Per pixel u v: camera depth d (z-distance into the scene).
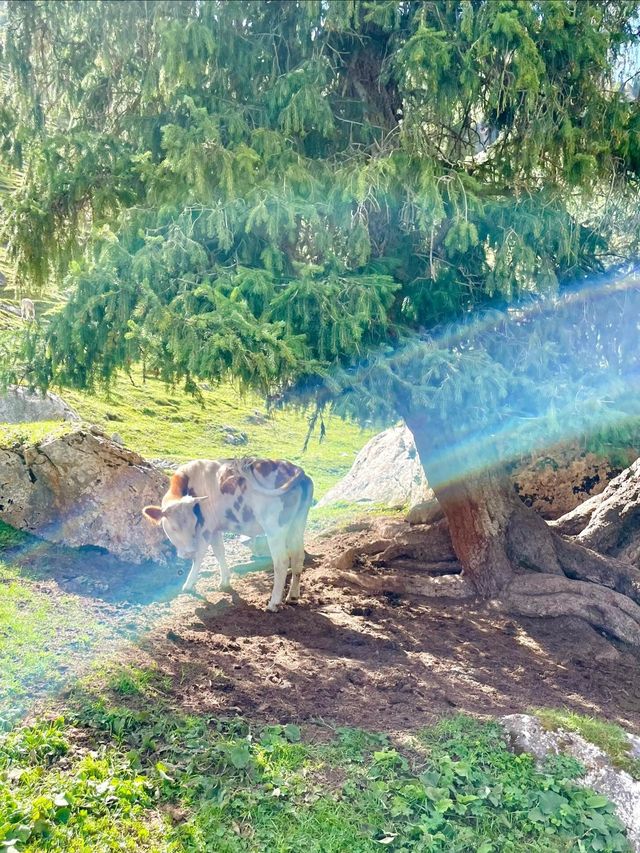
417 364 6.73
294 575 8.20
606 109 6.96
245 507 7.92
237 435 23.92
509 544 9.18
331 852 4.31
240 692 5.78
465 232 6.29
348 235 6.90
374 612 8.27
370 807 4.68
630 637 8.23
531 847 4.63
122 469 9.02
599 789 5.25
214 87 7.21
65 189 7.16
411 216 6.95
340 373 6.37
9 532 8.45
